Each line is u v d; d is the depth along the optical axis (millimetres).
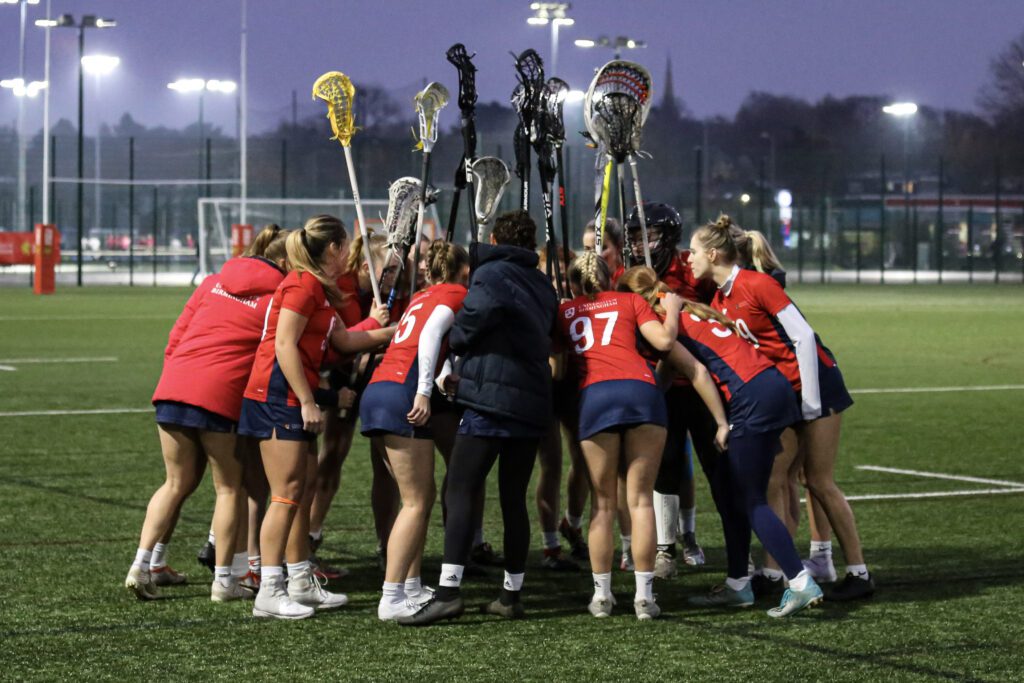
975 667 6293
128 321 32062
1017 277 72625
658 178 87188
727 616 7367
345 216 63469
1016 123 101812
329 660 6422
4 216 84250
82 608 7414
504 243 7328
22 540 9148
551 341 7543
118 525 9664
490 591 8086
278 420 7207
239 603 7594
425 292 7488
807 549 9195
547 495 8703
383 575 8406
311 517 8602
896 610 7426
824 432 7680
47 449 13234
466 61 8383
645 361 7438
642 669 6270
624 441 7344
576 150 66688
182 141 86062
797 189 98312
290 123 83688
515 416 7078
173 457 7598
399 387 7242
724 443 7414
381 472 8508
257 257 7805
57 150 93875
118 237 87312
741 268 7773
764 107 125000
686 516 8867
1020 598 7684
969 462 12742
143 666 6301
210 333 7562
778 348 7613
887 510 10422
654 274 7602
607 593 7406
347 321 8477
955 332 30594
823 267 62344
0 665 6301
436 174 67375
